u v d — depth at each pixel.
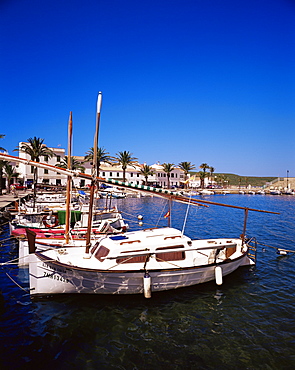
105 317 10.77
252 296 12.71
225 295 12.76
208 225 32.34
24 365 8.13
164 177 108.31
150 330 9.97
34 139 54.69
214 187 127.50
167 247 12.94
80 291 12.17
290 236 26.09
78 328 10.02
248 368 8.11
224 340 9.41
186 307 11.63
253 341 9.37
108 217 26.81
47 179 74.44
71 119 16.48
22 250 16.56
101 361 8.34
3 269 16.06
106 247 12.65
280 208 53.97
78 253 13.64
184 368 8.10
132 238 13.34
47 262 11.92
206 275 13.62
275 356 8.63
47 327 10.04
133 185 14.23
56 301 11.94
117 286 12.08
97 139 12.82
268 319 10.78
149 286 11.74
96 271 11.50
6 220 29.80
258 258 18.47
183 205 56.44
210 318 10.81
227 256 15.66
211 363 8.32
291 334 9.78
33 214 25.66
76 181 78.56
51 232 19.17
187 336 9.65
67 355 8.59
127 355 8.63
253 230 29.19
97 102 12.53
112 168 91.94
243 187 143.50
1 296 12.42
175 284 12.93
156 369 8.05
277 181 146.75
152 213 42.38
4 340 9.24
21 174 72.19
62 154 78.75
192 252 13.46
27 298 12.25
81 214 23.23
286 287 13.74
